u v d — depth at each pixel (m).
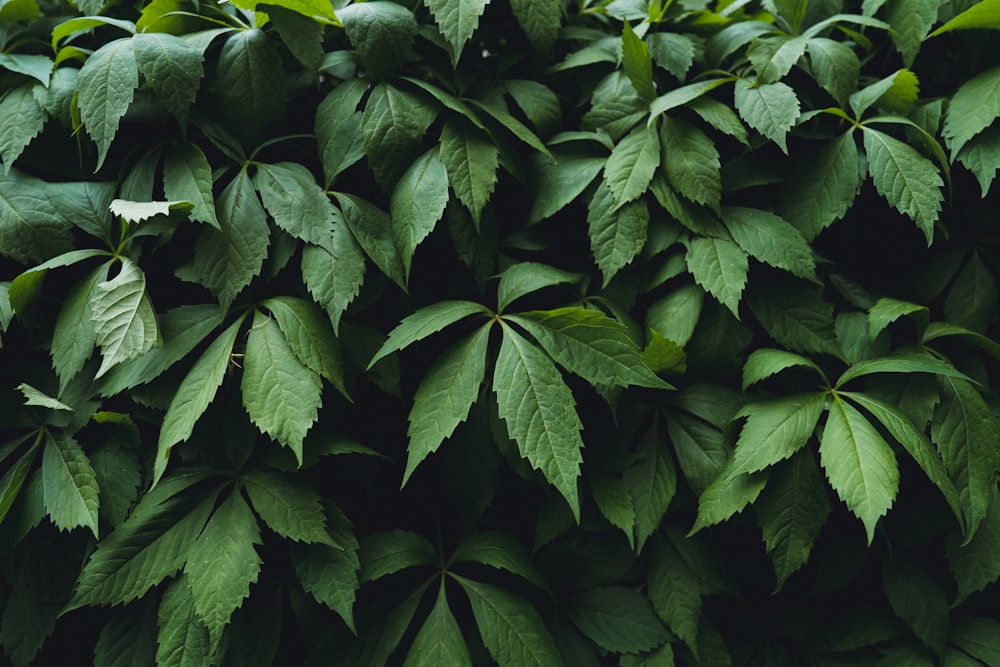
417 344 0.61
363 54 0.58
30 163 0.58
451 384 0.56
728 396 0.60
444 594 0.58
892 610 0.62
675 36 0.62
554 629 0.61
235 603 0.53
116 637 0.56
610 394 0.58
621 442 0.60
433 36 0.60
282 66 0.59
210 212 0.55
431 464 0.62
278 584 0.58
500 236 0.63
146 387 0.56
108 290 0.55
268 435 0.57
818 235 0.61
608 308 0.60
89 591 0.53
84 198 0.58
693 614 0.59
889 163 0.58
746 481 0.56
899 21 0.62
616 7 0.65
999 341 0.63
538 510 0.63
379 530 0.62
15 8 0.61
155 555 0.54
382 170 0.58
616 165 0.59
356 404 0.61
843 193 0.60
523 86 0.62
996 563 0.58
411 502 0.62
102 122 0.55
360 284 0.56
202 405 0.53
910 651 0.61
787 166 0.62
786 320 0.60
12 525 0.55
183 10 0.60
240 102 0.58
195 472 0.56
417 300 0.61
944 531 0.59
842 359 0.59
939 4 0.61
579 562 0.61
